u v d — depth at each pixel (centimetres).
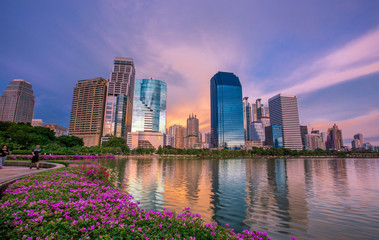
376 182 2653
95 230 498
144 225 586
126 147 16575
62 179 1198
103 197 904
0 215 536
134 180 2541
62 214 611
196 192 1880
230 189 2073
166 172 3634
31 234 460
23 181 1046
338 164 7119
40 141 5988
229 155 14800
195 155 15975
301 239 910
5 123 7631
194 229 550
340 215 1255
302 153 17988
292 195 1812
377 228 1045
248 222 1116
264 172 3950
